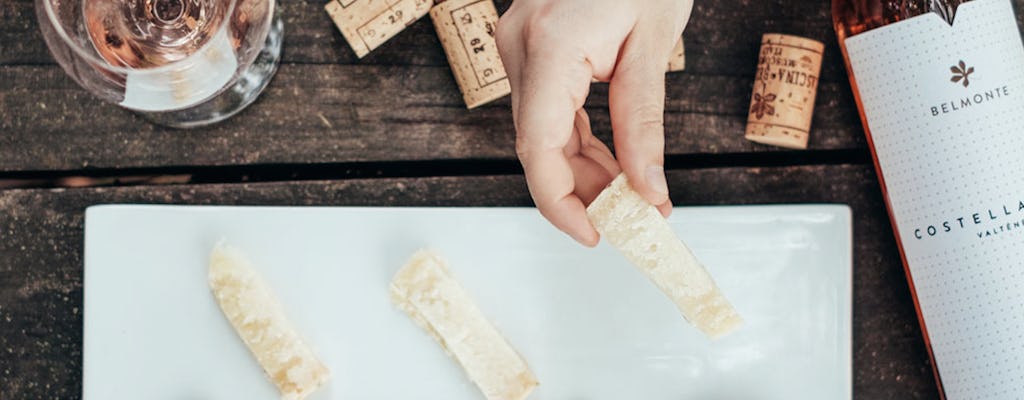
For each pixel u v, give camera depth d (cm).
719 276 56
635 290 56
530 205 56
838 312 56
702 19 57
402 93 56
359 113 56
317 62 56
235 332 55
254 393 56
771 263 56
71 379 56
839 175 57
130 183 57
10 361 56
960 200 51
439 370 56
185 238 55
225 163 56
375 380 56
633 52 50
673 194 57
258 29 53
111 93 53
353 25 54
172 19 53
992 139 51
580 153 53
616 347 56
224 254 55
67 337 56
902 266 57
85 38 52
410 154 56
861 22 53
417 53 56
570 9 49
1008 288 51
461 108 56
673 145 57
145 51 53
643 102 49
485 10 54
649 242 50
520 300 56
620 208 49
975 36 51
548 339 56
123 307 55
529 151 49
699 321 51
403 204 56
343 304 56
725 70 57
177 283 55
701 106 57
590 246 51
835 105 57
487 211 56
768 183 57
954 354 53
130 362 55
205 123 56
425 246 56
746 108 57
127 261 55
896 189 52
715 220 56
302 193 56
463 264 56
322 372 55
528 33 50
